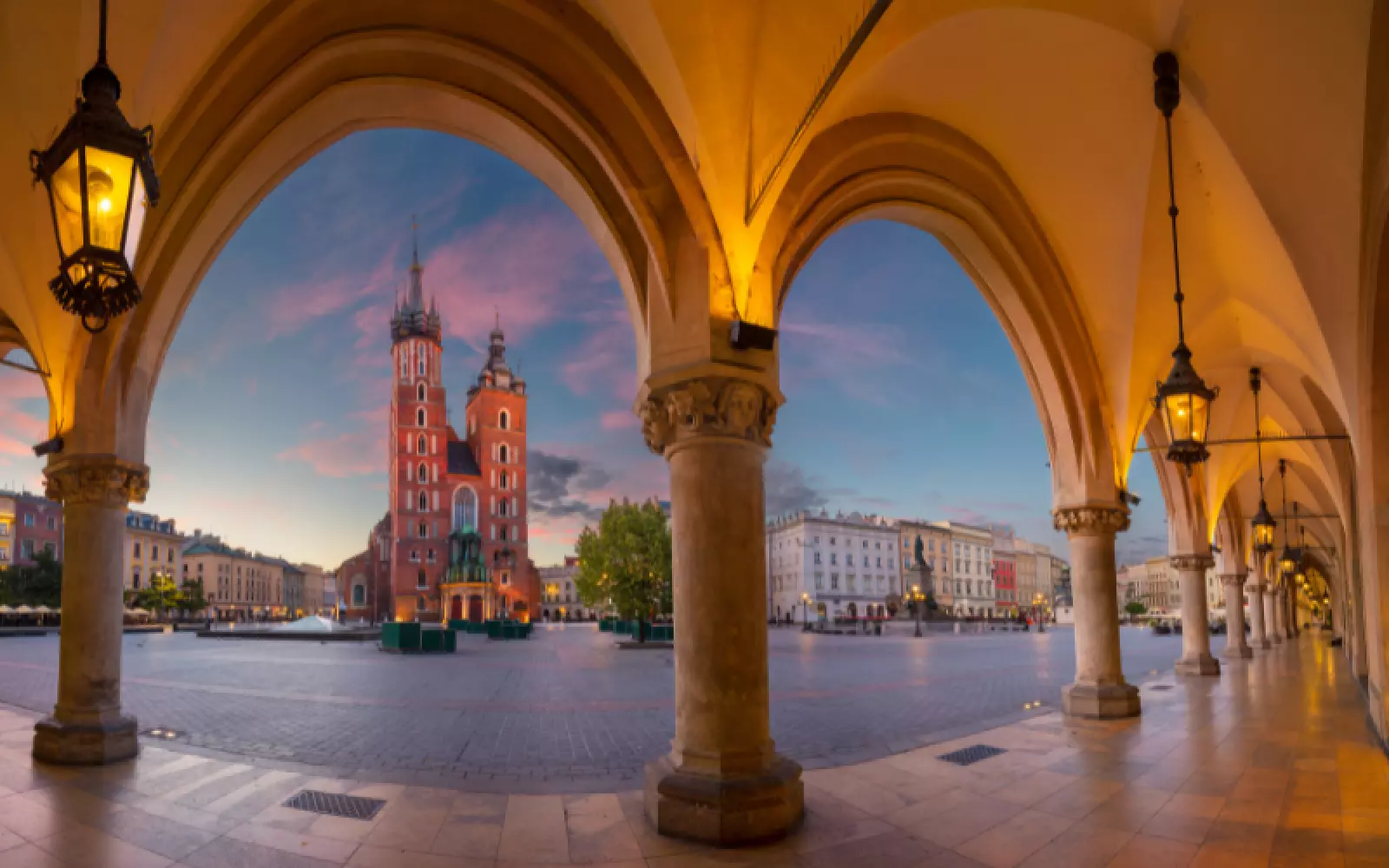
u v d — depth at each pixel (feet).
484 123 25.66
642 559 106.11
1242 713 39.27
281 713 40.83
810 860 17.65
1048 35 24.61
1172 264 34.73
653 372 22.39
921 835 19.33
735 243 22.22
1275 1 20.26
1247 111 23.49
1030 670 67.97
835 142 26.00
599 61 22.16
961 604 349.61
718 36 20.89
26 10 20.48
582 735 34.17
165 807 21.90
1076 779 25.18
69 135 11.92
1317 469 58.70
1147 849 18.01
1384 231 20.63
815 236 28.55
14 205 26.20
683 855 18.11
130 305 12.62
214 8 20.81
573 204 26.48
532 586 315.17
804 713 41.06
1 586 183.21
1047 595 430.61
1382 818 20.44
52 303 28.27
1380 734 30.32
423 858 17.87
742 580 20.99
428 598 287.69
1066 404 39.04
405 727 36.14
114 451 27.99
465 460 320.09
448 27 22.71
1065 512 39.75
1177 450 23.79
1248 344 41.73
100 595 28.17
